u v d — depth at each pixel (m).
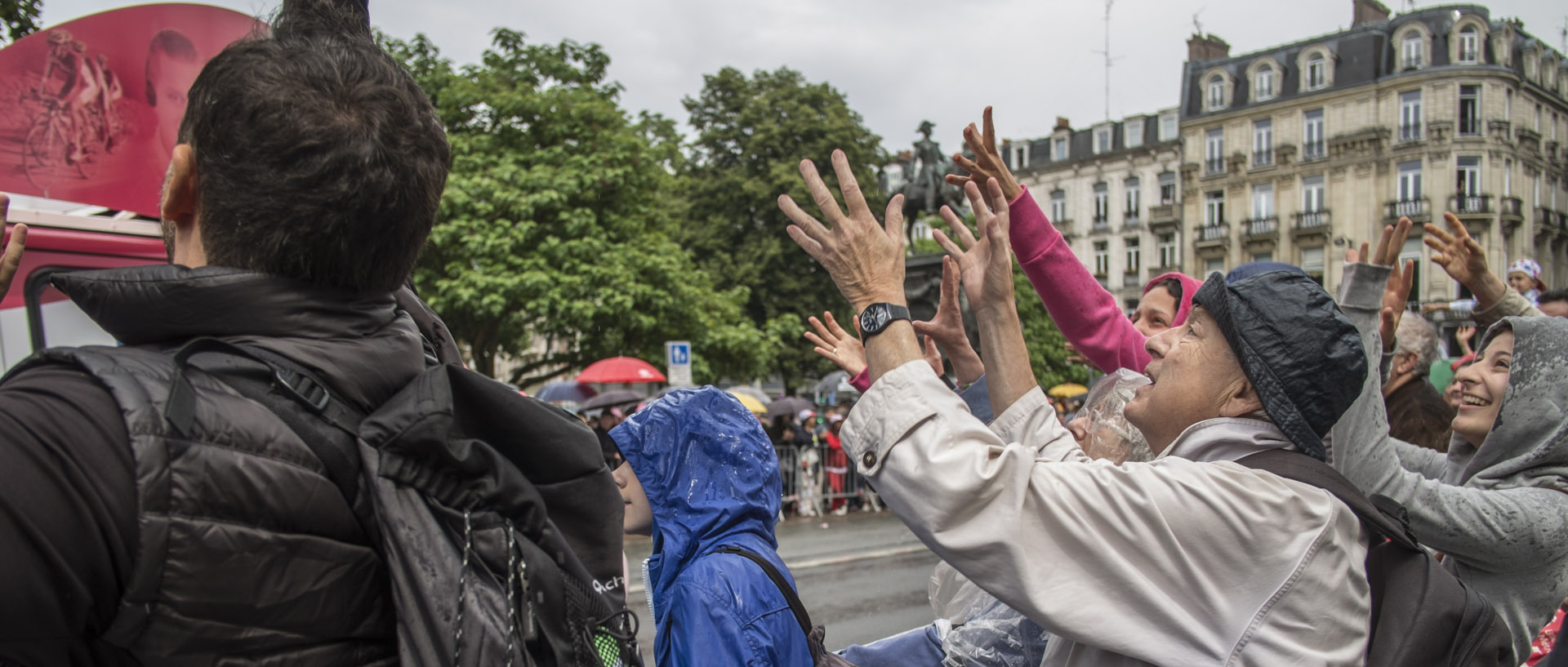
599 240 16.42
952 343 2.03
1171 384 1.53
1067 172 52.94
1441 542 1.81
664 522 1.95
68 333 4.15
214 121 0.92
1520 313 2.55
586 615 1.00
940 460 1.31
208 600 0.79
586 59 18.86
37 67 3.96
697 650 1.72
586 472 1.07
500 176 16.17
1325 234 41.59
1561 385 2.01
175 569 0.77
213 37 4.34
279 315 0.90
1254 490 1.30
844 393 19.25
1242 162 44.53
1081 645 1.41
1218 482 1.31
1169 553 1.29
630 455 2.02
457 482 0.94
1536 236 40.78
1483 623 1.33
